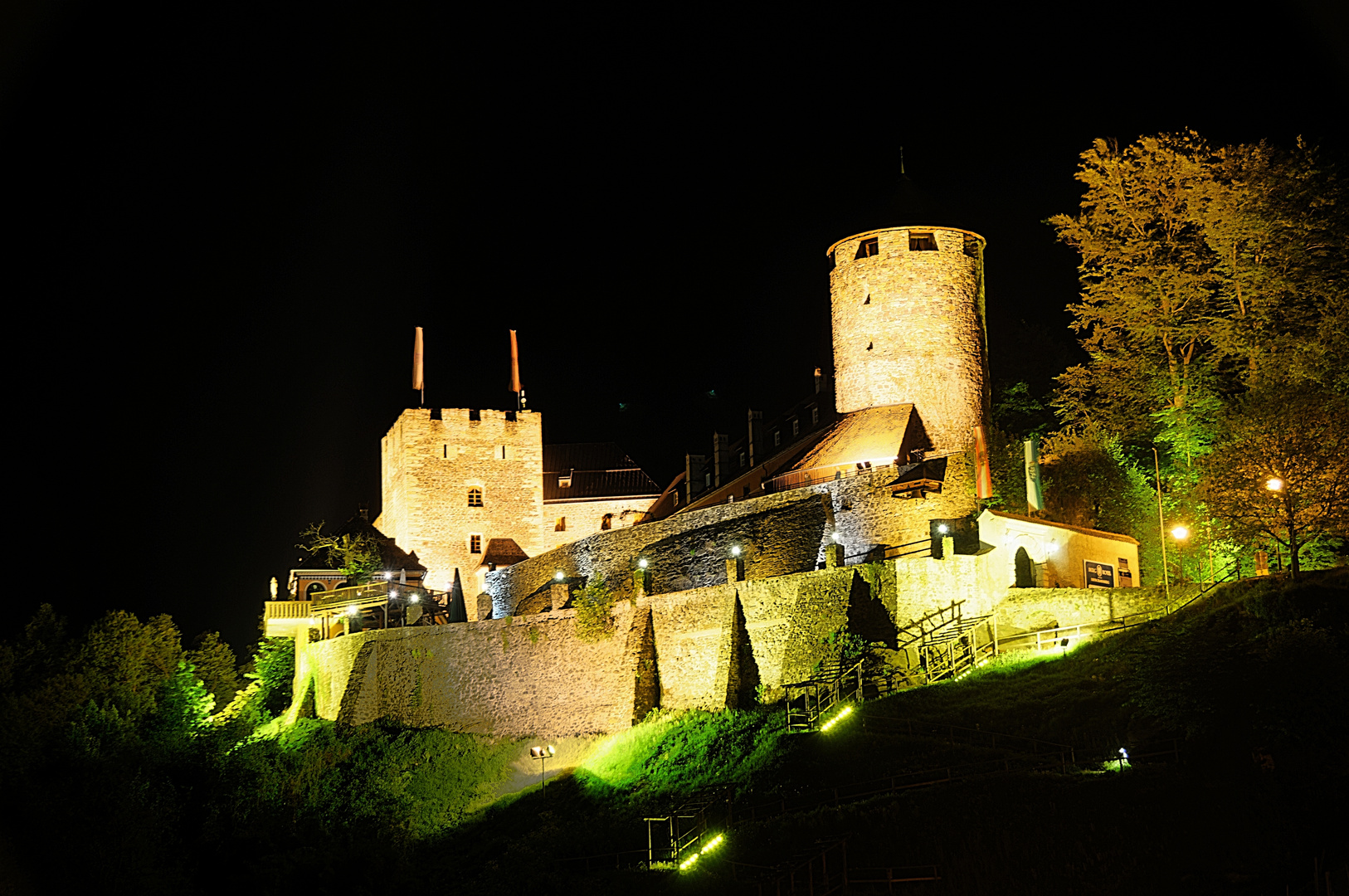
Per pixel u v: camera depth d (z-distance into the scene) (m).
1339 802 35.66
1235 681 39.00
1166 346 59.97
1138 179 61.03
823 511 58.75
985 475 55.78
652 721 54.03
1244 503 47.94
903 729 44.31
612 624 57.22
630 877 42.16
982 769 40.50
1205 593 47.00
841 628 49.91
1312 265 56.16
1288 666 38.22
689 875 40.53
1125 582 55.22
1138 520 57.66
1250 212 56.12
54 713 60.38
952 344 63.62
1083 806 37.41
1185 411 57.69
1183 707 39.34
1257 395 51.66
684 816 44.06
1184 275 58.66
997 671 47.09
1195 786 37.09
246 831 50.56
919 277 63.94
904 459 59.59
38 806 47.44
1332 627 41.25
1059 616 49.59
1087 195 62.38
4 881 45.16
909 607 49.66
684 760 49.41
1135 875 35.88
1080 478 58.62
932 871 37.22
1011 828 37.50
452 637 62.69
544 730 58.31
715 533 61.59
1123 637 46.19
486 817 52.94
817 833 39.50
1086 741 40.62
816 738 45.75
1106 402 62.88
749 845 40.19
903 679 48.25
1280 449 47.59
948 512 55.72
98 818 47.59
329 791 57.47
